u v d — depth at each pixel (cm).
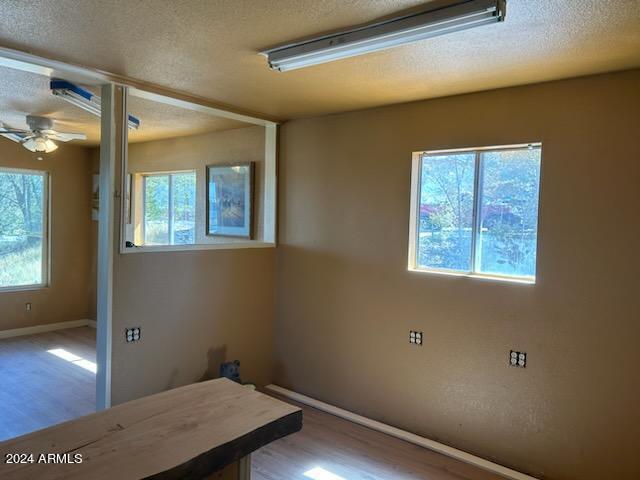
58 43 238
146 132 504
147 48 244
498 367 306
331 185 393
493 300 307
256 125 458
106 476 75
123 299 313
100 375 308
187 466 81
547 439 288
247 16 203
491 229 317
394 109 354
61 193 621
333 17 202
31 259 601
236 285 398
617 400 266
